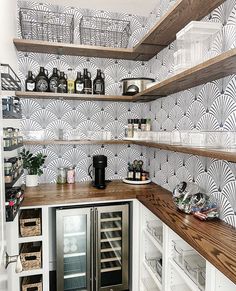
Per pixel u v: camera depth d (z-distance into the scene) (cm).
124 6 260
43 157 254
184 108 204
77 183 263
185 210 169
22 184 250
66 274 227
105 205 219
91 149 275
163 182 245
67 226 225
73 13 262
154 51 251
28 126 257
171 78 167
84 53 257
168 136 190
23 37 240
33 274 204
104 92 263
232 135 132
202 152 132
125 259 230
